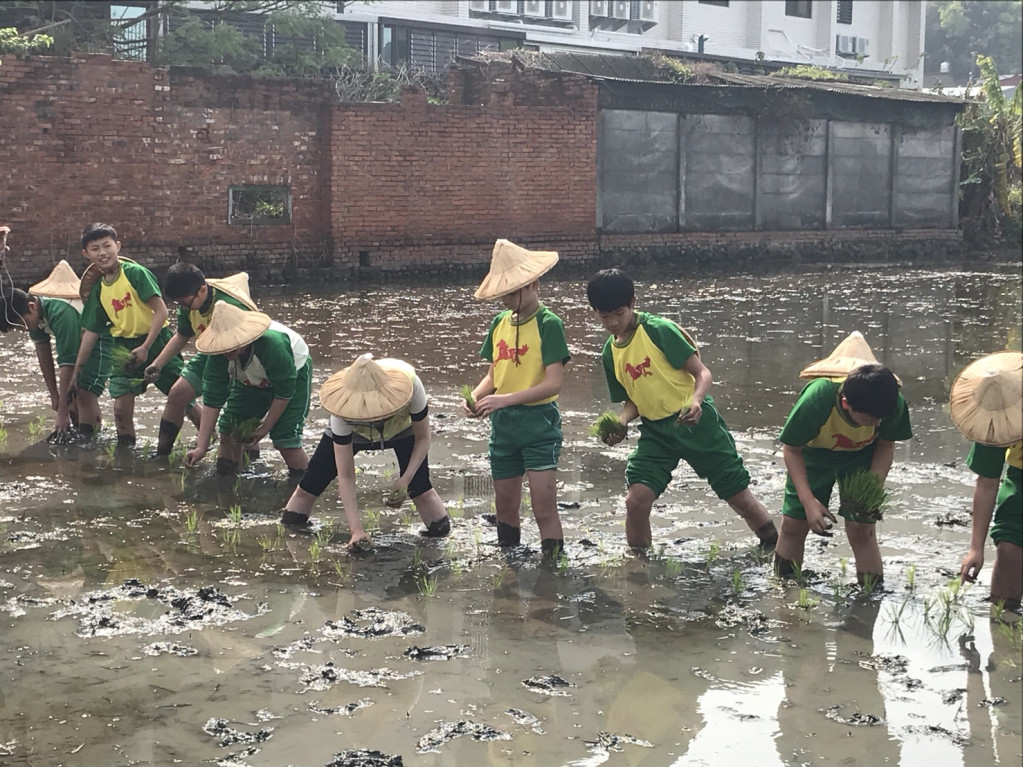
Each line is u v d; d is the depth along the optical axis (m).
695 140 24.48
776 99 24.88
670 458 5.98
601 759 3.90
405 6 28.98
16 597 5.35
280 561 5.89
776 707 4.29
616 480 7.48
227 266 19.66
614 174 23.59
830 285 20.39
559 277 22.12
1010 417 4.86
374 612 5.19
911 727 4.14
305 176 20.34
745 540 6.25
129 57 23.06
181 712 4.20
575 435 8.73
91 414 8.45
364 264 20.94
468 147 21.67
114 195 18.52
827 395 5.30
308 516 6.55
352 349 12.78
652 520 6.60
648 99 23.67
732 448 6.05
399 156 21.00
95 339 8.21
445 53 29.64
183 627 5.01
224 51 22.19
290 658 4.69
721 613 5.21
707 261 24.66
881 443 5.53
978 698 4.38
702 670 4.61
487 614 5.19
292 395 7.33
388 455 8.11
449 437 8.66
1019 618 5.14
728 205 25.14
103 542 6.16
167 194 19.02
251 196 20.33
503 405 5.76
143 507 6.80
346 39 28.00
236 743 3.97
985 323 15.33
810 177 26.08
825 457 5.60
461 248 21.78
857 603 5.32
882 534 6.33
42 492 7.08
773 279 21.56
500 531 6.15
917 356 12.54
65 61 17.84
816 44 37.88
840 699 4.36
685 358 5.80
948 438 8.64
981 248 28.45
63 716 4.16
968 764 3.88
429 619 5.12
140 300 8.03
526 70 22.22
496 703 4.30
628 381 5.91
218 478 7.45
